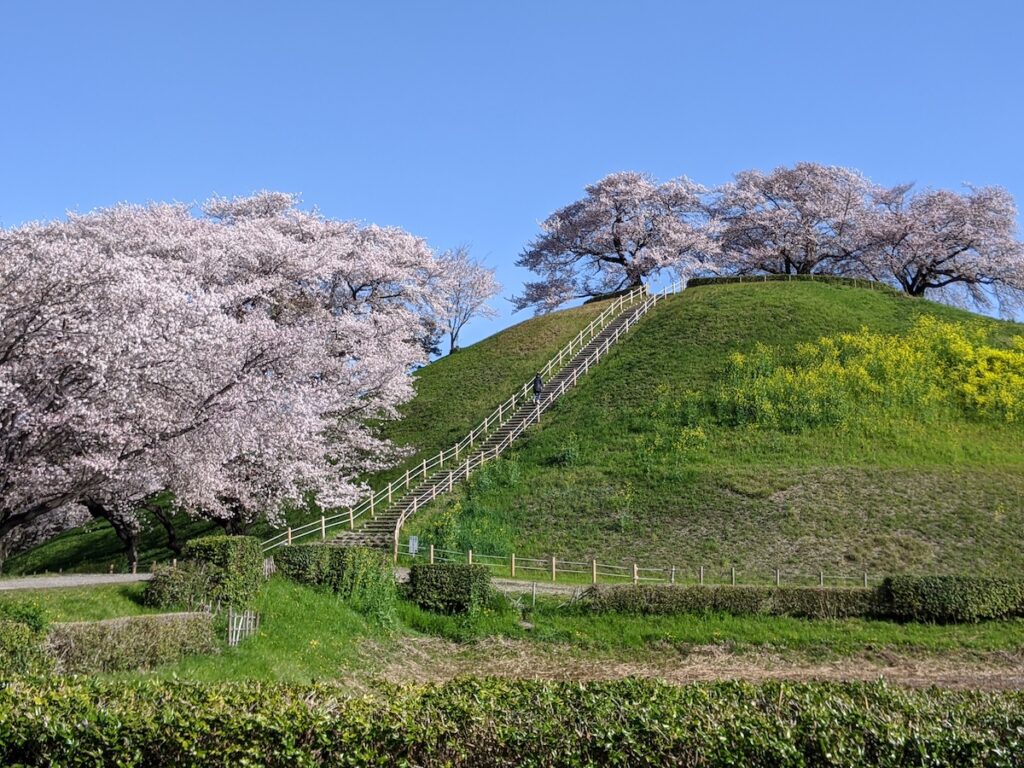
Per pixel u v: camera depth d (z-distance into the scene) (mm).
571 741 8305
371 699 9102
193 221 42594
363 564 24547
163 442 23656
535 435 45031
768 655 22453
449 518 35219
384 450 43500
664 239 71562
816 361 47625
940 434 40688
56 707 8398
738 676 20297
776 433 41281
